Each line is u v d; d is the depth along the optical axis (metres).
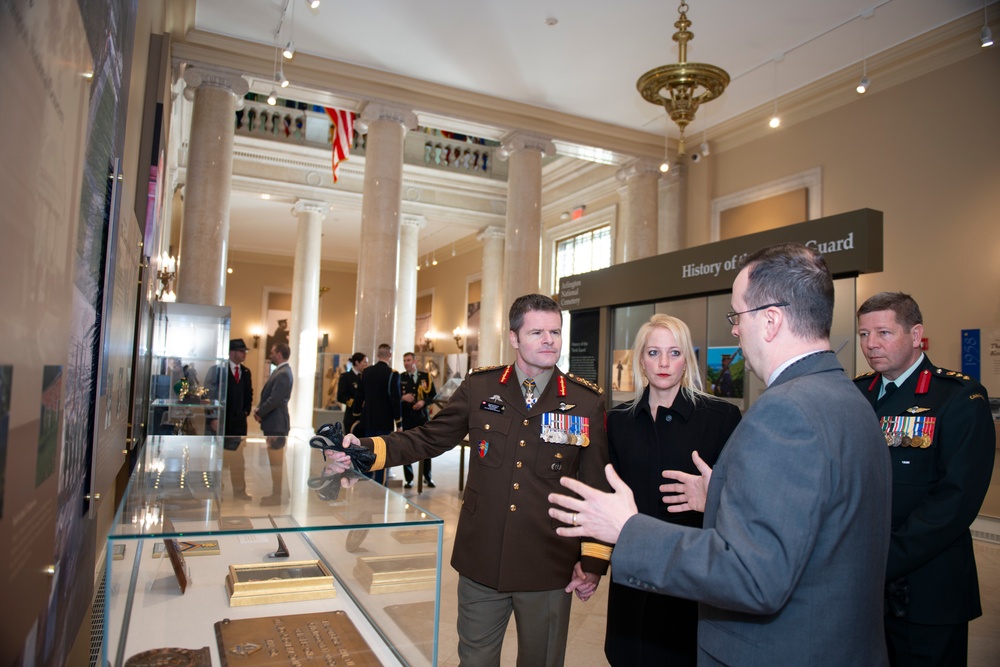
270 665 1.11
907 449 2.22
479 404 2.23
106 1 1.72
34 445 1.03
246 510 1.32
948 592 2.07
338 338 20.98
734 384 5.95
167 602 1.31
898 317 2.28
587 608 3.96
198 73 7.60
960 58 6.83
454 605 3.79
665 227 10.32
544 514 2.08
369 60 8.20
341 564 1.38
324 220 15.59
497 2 6.91
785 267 1.33
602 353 7.45
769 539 1.08
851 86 7.90
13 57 0.82
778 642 1.17
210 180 7.54
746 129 9.38
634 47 7.73
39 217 1.00
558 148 9.89
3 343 0.82
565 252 13.74
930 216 7.00
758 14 6.91
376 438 2.12
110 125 1.91
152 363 5.96
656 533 1.20
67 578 1.47
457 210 14.34
